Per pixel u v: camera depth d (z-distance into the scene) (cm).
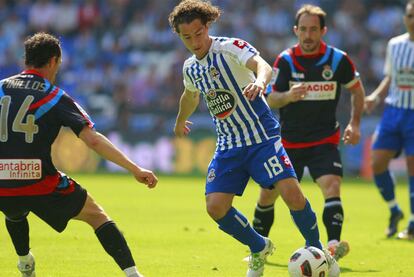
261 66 2284
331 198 2939
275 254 3222
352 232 4072
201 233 3900
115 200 5741
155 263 2941
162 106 8994
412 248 3459
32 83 2172
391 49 3997
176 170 8281
